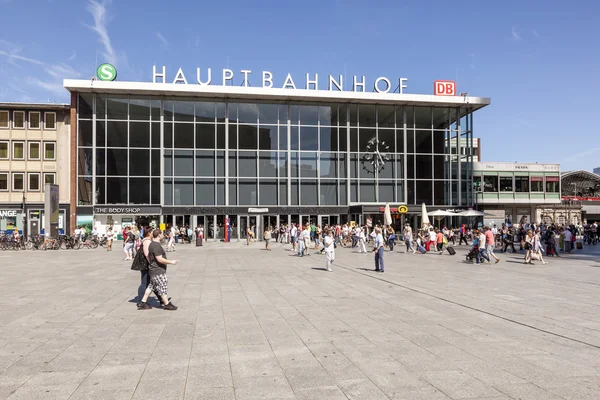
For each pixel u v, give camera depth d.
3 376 5.95
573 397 5.17
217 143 48.41
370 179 50.66
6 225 46.66
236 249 35.78
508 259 25.94
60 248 36.28
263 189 48.91
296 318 9.63
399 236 49.62
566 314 10.02
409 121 51.94
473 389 5.42
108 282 15.77
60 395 5.27
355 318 9.62
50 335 8.16
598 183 73.44
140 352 7.06
